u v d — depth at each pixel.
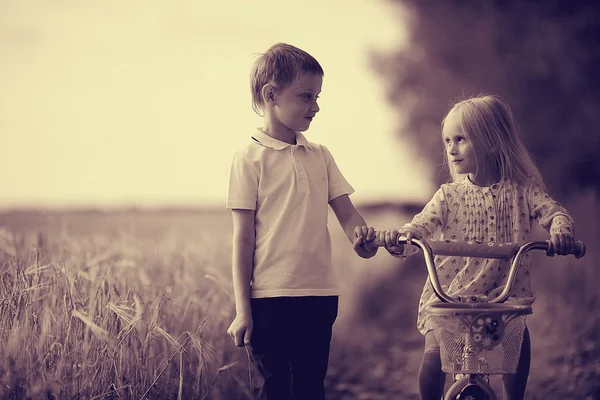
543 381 4.74
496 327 2.48
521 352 2.91
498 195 3.08
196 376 3.51
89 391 3.22
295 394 2.99
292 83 3.06
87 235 4.88
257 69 3.15
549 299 6.72
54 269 3.56
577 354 5.26
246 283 2.97
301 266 2.96
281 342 2.95
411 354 5.55
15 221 5.15
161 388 3.46
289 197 3.01
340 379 4.93
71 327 3.31
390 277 8.24
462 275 3.04
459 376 2.87
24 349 3.24
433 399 2.95
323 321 3.00
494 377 4.80
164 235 6.06
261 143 3.08
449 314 2.50
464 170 3.11
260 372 2.96
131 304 3.58
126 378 3.30
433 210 3.07
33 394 3.14
